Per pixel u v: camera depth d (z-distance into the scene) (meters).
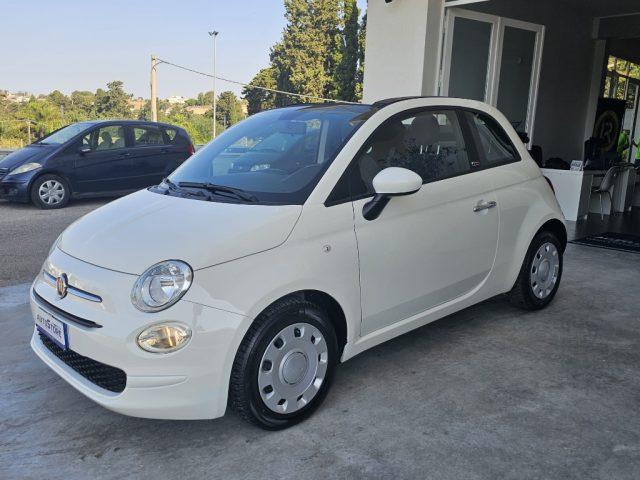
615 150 11.41
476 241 3.69
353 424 2.86
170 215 2.88
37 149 9.76
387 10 7.96
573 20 9.87
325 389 2.96
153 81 32.25
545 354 3.68
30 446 2.71
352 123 3.29
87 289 2.58
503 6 8.42
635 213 9.00
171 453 2.64
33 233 7.36
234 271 2.55
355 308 3.03
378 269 3.10
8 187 9.38
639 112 12.81
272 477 2.46
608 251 6.46
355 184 3.06
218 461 2.58
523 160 4.21
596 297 4.82
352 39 58.38
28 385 3.30
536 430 2.80
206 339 2.47
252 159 3.36
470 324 4.18
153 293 2.46
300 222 2.79
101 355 2.49
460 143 3.75
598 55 10.59
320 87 59.09
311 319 2.82
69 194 9.65
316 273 2.79
